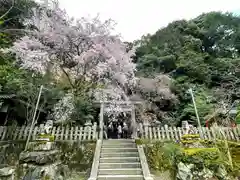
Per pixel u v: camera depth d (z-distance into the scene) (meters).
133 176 4.48
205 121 7.48
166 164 4.85
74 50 6.64
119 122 8.96
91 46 6.53
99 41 6.62
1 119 6.49
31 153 4.36
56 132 6.04
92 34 6.56
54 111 6.84
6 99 6.20
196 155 3.74
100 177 4.45
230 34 15.09
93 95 7.12
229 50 14.52
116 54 6.73
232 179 3.94
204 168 3.58
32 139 5.17
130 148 5.78
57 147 5.59
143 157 5.23
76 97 6.93
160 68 12.77
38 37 6.58
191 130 6.22
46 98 6.82
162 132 6.46
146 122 8.02
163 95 9.41
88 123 6.57
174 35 15.05
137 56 14.37
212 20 16.19
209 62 13.12
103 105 7.25
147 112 8.93
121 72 6.86
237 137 6.04
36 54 5.89
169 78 10.74
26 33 7.26
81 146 5.80
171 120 9.01
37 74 6.43
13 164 4.95
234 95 8.46
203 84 11.12
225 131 6.20
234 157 4.59
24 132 5.86
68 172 5.12
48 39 6.49
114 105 7.73
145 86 9.23
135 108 8.62
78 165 5.36
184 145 4.39
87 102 7.15
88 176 5.02
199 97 9.53
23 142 5.50
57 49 6.53
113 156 5.47
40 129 5.74
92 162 5.42
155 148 5.60
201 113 8.11
